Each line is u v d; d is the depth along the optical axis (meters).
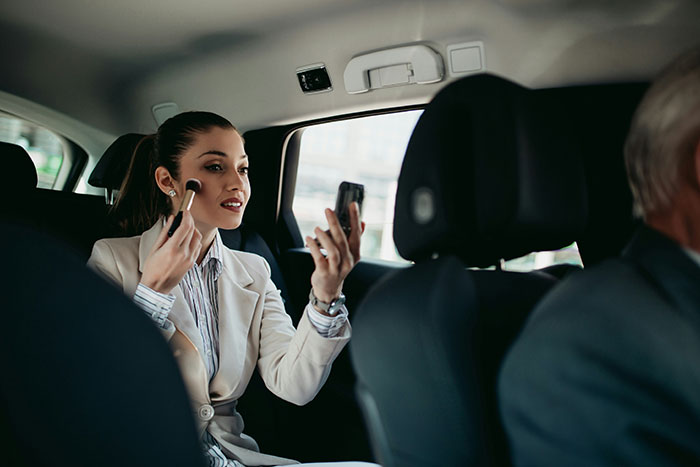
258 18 2.05
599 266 0.56
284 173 2.67
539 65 1.69
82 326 0.41
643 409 0.48
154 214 1.45
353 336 0.70
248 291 1.38
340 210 1.09
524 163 0.69
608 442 0.48
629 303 0.50
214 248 1.36
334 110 2.30
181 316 1.22
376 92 2.09
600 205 1.60
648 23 1.46
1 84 2.53
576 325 0.51
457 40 1.78
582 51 1.60
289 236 2.70
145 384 0.43
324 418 2.01
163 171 1.33
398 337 0.64
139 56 2.46
